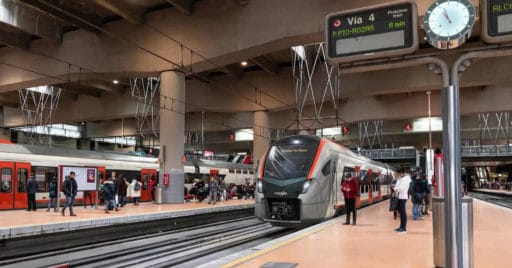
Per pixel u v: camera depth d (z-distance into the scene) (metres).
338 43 5.36
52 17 23.16
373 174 24.47
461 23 4.75
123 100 37.44
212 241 14.95
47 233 12.11
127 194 21.97
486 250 8.16
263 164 14.73
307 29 18.78
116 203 18.02
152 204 22.27
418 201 14.27
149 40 22.72
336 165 15.58
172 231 16.73
